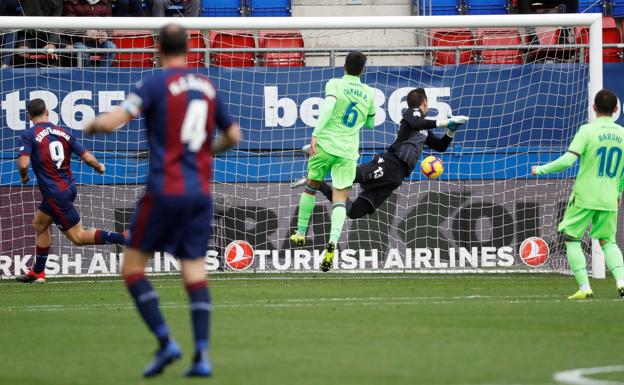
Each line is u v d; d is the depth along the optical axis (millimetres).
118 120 19266
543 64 52125
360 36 62844
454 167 51781
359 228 51438
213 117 20078
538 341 24703
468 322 29000
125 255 20062
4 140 50625
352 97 42625
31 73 50750
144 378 19422
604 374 19516
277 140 51781
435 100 51875
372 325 28359
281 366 20750
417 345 24016
